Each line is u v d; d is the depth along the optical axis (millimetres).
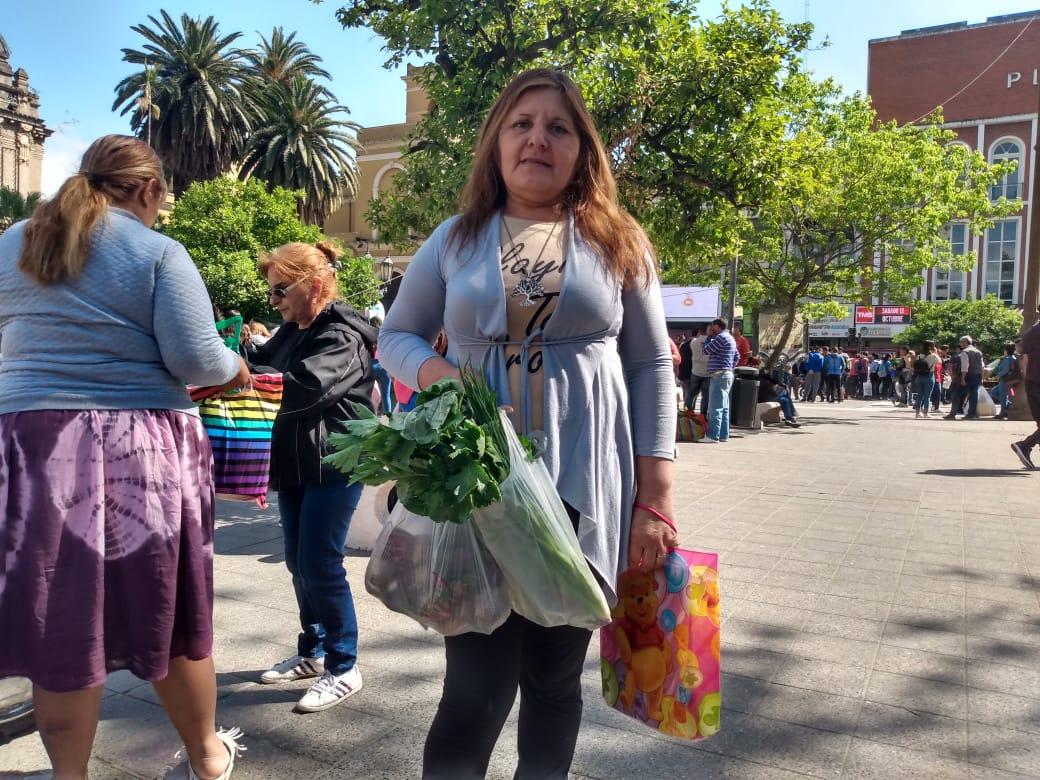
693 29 9914
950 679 3203
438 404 1482
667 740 2701
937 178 20125
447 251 1845
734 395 14102
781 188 10484
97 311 1928
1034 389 9156
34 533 1823
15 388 1897
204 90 34531
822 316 23953
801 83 12109
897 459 10117
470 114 9211
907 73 50719
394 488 1810
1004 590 4348
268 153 35938
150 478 1950
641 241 1855
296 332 3145
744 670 3281
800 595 4234
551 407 1666
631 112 9359
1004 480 8328
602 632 1961
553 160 1771
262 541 5297
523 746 1850
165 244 2033
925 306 37438
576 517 1687
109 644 1915
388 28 9617
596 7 9078
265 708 2941
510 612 1677
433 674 3238
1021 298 46969
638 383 1840
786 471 8750
